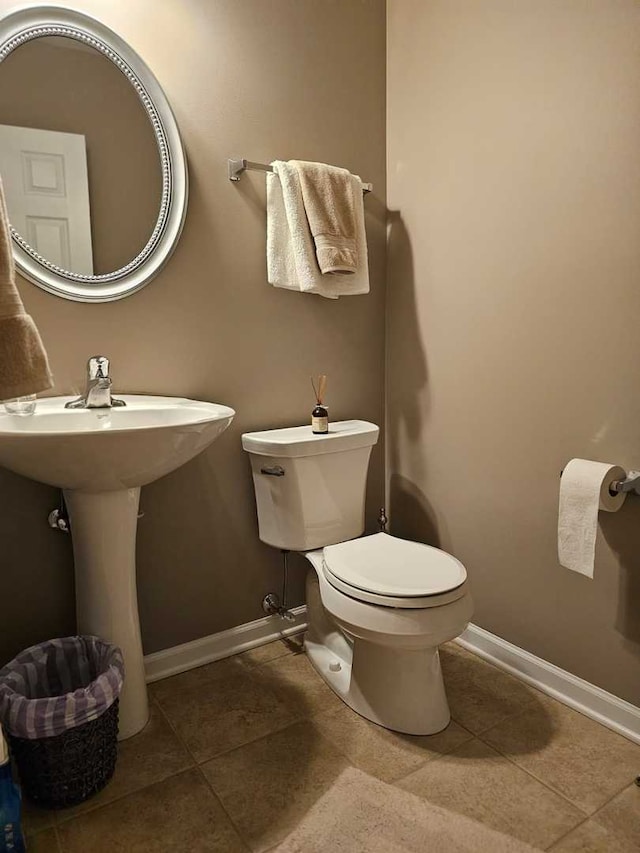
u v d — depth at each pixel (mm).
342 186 1906
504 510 1852
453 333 1972
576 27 1527
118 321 1682
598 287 1538
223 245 1837
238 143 1831
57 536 1659
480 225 1841
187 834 1270
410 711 1581
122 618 1541
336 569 1591
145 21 1645
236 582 1994
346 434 1900
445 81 1902
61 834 1271
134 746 1539
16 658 1439
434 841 1242
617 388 1521
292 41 1902
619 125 1456
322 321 2080
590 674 1653
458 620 1474
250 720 1644
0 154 1491
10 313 1125
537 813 1313
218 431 1438
